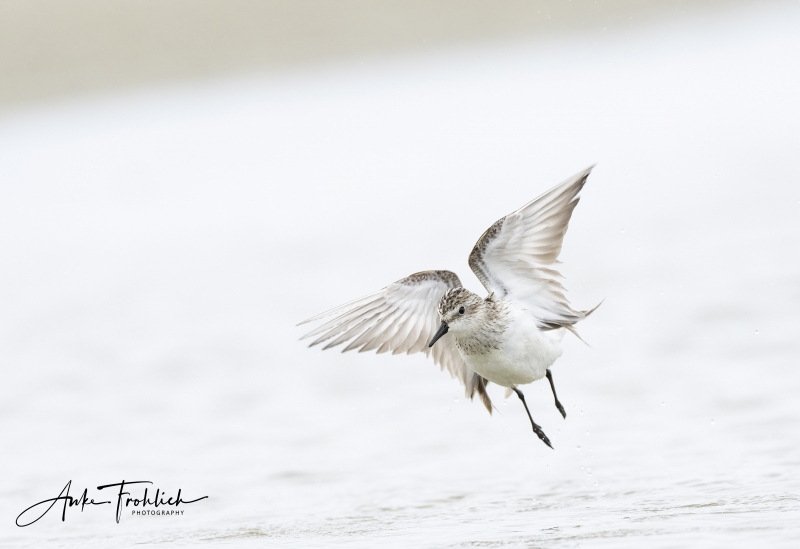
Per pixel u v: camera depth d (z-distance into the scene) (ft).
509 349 28.73
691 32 105.81
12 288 68.28
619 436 38.22
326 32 103.91
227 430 43.19
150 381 50.44
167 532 31.65
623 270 58.54
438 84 103.55
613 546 25.79
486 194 77.71
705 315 50.85
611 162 80.74
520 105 96.73
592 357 47.57
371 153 90.12
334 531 30.22
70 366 53.47
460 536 28.22
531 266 29.14
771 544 24.98
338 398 46.42
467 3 105.40
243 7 102.63
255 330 56.95
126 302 63.72
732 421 38.32
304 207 80.33
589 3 104.83
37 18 100.42
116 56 99.96
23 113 98.58
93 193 87.20
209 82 100.99
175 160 92.99
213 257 70.69
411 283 30.17
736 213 67.26
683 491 31.24
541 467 36.01
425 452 38.88
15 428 44.88
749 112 88.99
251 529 31.22
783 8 106.83
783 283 53.88
